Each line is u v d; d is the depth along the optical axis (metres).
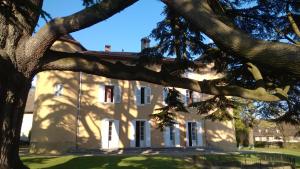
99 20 7.19
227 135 33.91
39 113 26.39
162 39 9.91
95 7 7.01
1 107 7.89
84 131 27.59
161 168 16.89
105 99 29.50
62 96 26.77
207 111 12.55
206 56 9.78
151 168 16.75
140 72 8.26
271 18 8.73
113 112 29.42
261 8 8.52
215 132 33.56
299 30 8.44
